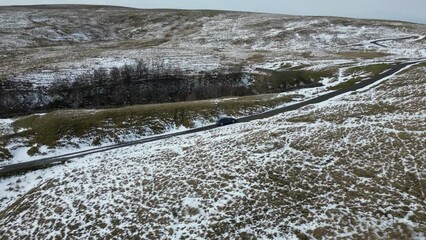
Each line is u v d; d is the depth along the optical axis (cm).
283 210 1814
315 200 1850
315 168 2134
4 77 6400
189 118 4153
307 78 6147
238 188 2058
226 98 4772
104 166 2828
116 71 6512
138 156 2933
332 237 1560
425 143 2189
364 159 2142
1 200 2819
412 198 1733
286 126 2984
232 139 2859
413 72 4775
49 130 3938
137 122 4072
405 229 1524
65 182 2644
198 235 1745
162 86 6275
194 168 2414
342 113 3130
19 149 3728
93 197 2291
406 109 2973
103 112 4256
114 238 1848
